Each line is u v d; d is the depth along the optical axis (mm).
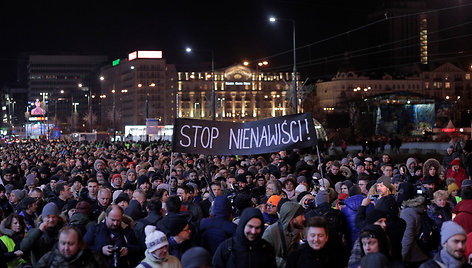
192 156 26859
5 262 9055
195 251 5844
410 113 69562
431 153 49062
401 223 8016
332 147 45000
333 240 7312
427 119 69375
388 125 69312
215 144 11062
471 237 8094
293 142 10789
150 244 7008
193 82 182125
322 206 9102
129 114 188375
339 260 7273
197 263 5777
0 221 10820
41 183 19484
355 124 69688
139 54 183500
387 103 69062
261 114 186125
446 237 6879
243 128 11094
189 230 8102
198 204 11250
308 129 10773
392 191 10398
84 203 9391
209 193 12477
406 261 8281
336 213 8883
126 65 191750
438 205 9867
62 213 11062
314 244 6922
